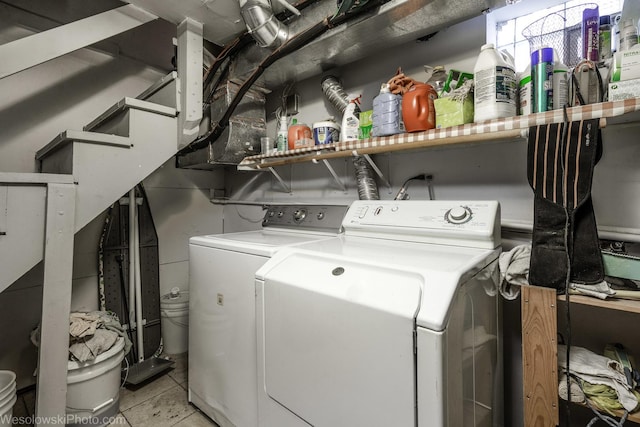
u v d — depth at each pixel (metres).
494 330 1.17
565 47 1.39
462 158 1.56
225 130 2.21
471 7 1.31
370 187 1.76
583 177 0.95
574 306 1.26
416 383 0.76
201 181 2.88
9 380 1.40
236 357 1.41
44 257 1.31
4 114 1.91
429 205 1.35
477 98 1.19
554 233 0.99
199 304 1.63
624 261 0.93
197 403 1.71
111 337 1.71
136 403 1.82
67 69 2.13
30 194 1.28
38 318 2.02
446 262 0.96
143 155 1.67
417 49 1.69
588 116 0.96
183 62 1.82
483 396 1.05
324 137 1.83
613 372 0.97
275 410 1.11
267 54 1.89
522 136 1.10
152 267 2.48
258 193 2.69
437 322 0.73
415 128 1.34
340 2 1.38
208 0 1.67
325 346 0.93
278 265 1.17
